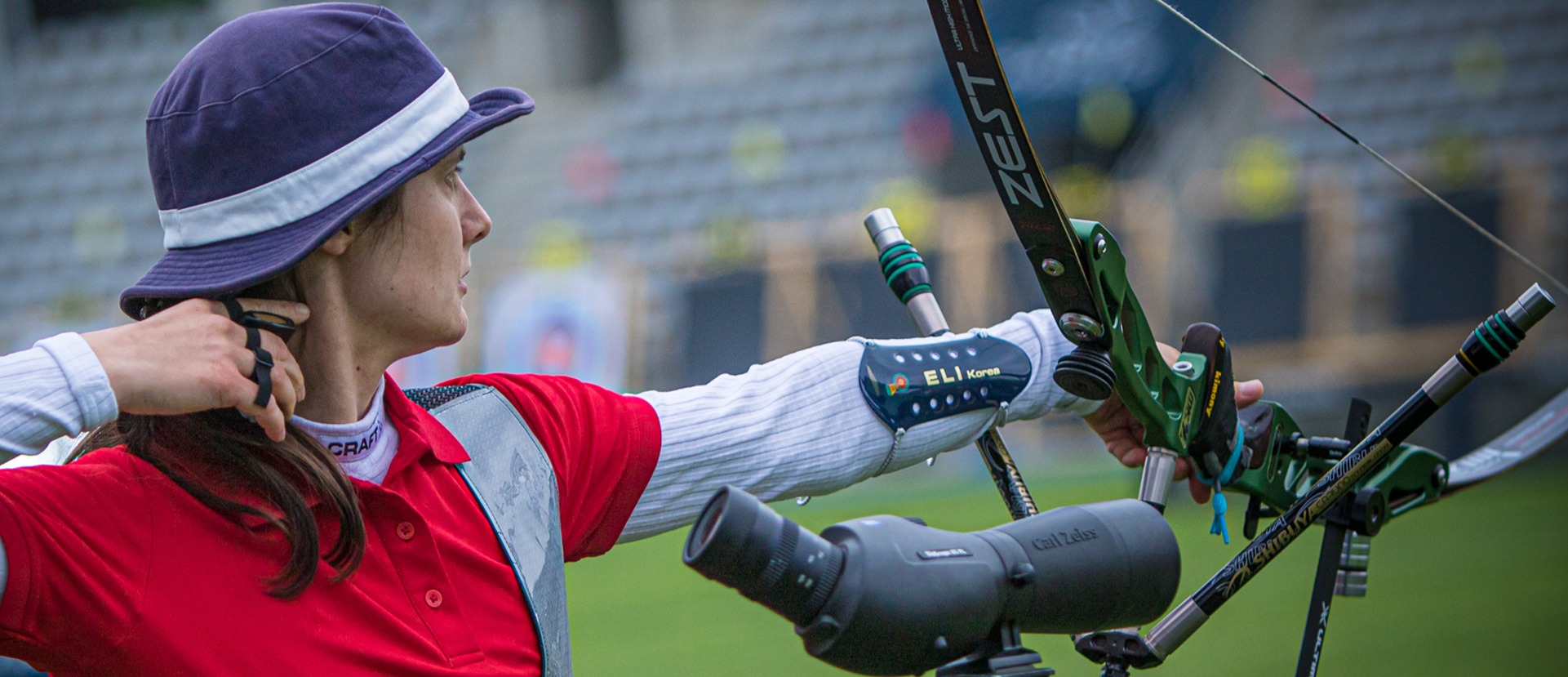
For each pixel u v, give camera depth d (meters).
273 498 4.02
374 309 4.29
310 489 4.10
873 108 40.22
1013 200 4.05
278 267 3.94
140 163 44.28
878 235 5.58
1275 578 16.56
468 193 4.58
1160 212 32.56
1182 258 31.95
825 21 42.22
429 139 4.23
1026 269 32.19
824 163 39.88
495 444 4.61
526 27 45.28
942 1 3.69
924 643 3.22
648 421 4.92
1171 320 31.61
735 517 3.03
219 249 4.09
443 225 4.36
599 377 38.12
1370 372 28.41
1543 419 6.52
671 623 16.84
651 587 19.23
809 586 3.10
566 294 38.69
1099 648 4.52
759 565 3.05
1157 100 35.16
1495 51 34.09
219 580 3.98
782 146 40.44
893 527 3.31
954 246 32.72
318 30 4.13
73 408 3.74
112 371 3.78
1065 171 34.94
